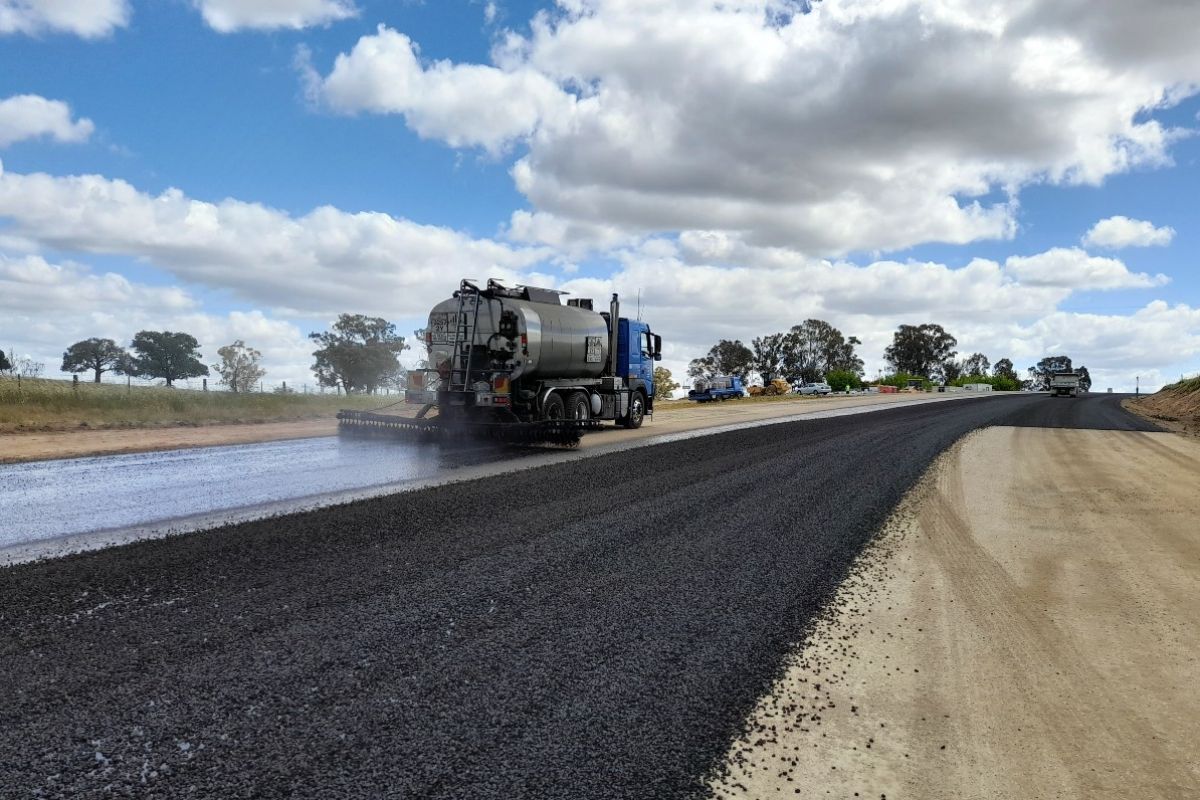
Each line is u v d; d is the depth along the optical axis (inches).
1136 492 402.0
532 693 131.8
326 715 119.2
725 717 128.7
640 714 127.3
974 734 129.6
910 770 116.3
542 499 312.3
